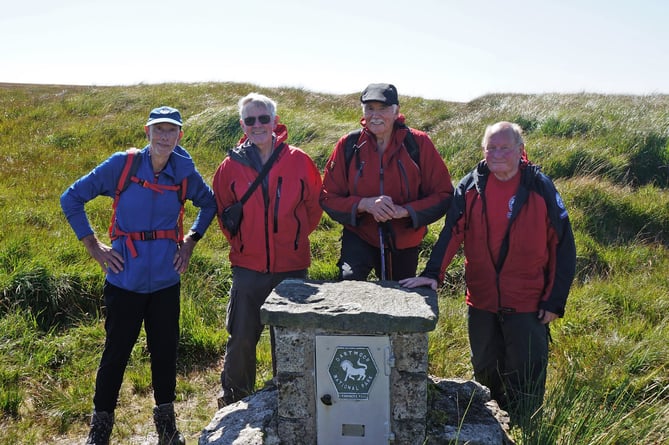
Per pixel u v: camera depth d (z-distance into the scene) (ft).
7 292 17.26
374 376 9.72
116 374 11.80
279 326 9.85
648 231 26.21
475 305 11.96
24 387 14.61
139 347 16.26
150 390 15.11
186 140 36.88
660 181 31.12
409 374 9.64
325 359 9.79
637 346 15.19
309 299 10.12
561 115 39.55
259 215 12.19
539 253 11.32
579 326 17.15
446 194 12.29
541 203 11.16
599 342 16.05
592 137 35.40
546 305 11.37
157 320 12.01
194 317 17.71
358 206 11.94
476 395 11.41
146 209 11.60
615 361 14.88
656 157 32.22
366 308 9.57
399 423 9.78
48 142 38.37
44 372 15.14
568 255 11.34
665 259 23.54
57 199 27.04
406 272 12.95
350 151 12.48
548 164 31.32
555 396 11.50
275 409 10.98
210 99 49.70
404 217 12.32
